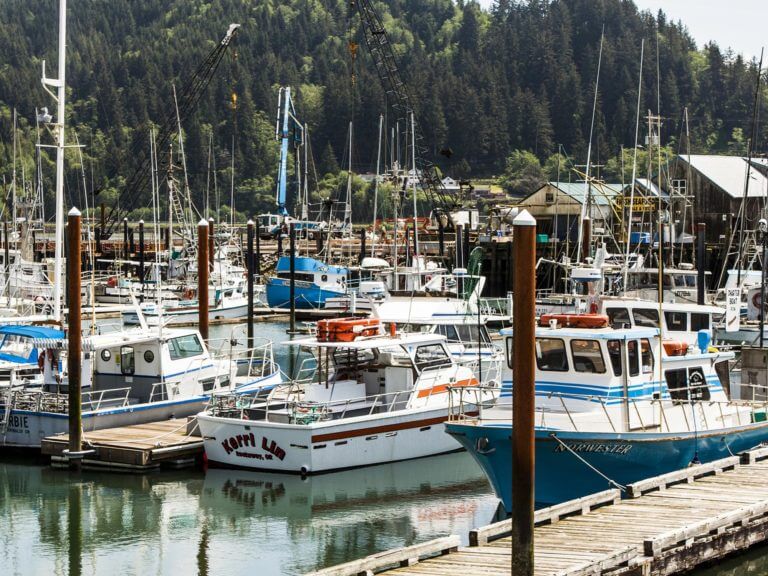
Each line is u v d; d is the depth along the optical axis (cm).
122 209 14712
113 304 7894
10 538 2658
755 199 10044
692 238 9250
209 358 3778
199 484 3097
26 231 6919
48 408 3391
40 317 3909
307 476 3130
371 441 3247
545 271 9275
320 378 3422
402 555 2073
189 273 8694
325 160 19450
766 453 2966
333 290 8425
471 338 4478
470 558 2122
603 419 2727
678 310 3684
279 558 2520
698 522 2261
